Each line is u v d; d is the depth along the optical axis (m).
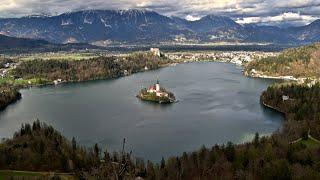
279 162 182.12
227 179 177.75
